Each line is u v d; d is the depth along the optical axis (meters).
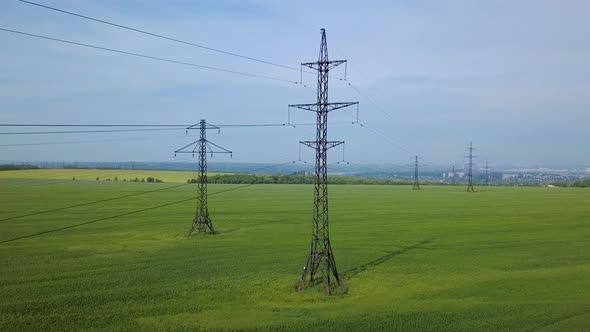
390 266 48.16
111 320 32.44
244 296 37.88
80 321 32.16
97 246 57.75
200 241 61.69
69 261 49.56
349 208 103.38
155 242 60.62
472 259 51.59
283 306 35.44
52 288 39.75
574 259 51.66
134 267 47.16
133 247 57.28
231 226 75.25
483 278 43.31
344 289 39.56
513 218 86.69
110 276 43.69
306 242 61.28
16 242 59.91
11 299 36.75
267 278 43.16
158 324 31.70
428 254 54.28
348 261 50.56
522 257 52.66
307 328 30.98
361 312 33.94
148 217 83.81
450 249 57.31
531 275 44.41
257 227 74.31
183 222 78.00
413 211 97.81
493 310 34.28
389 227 75.25
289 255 53.22
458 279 43.00
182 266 47.72
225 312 34.06
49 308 34.78
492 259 51.56
